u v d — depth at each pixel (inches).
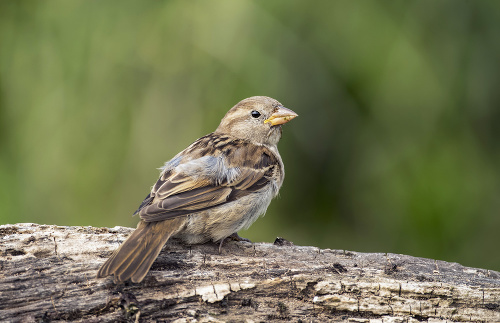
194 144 380.2
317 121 494.0
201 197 338.0
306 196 520.4
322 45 483.8
